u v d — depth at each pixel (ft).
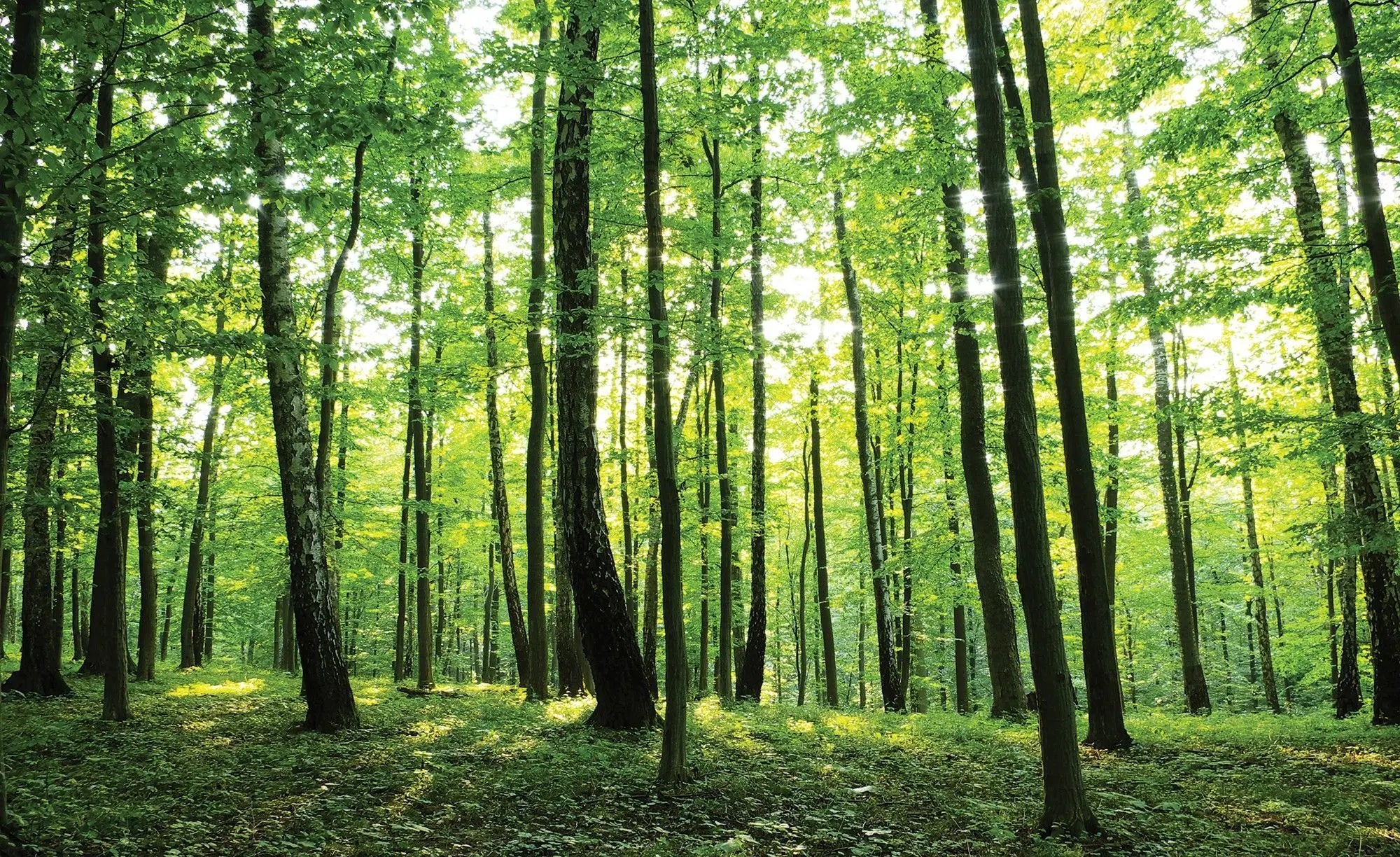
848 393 68.54
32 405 40.42
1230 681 102.42
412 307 54.03
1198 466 53.01
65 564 70.38
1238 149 38.93
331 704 33.78
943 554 57.72
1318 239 37.24
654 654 62.54
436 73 36.76
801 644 84.38
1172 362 68.08
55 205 20.08
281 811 21.89
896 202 42.60
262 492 71.36
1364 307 35.65
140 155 20.62
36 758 26.86
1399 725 35.53
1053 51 39.96
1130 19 37.60
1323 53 34.17
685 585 71.00
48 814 20.21
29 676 41.50
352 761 27.58
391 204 47.26
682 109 41.88
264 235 34.60
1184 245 36.76
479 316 49.70
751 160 53.47
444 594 98.94
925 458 63.93
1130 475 59.16
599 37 38.45
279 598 81.30
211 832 20.06
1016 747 33.78
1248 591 69.97
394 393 54.03
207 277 38.37
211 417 60.95
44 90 19.22
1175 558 54.44
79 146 19.53
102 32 18.81
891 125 34.42
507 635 126.72
